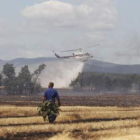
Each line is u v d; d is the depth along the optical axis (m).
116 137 52.97
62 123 69.81
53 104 67.94
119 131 58.47
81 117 83.75
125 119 81.62
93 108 117.81
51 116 68.25
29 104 150.25
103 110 111.88
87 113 90.81
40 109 68.12
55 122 72.00
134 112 97.19
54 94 68.56
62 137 52.75
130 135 53.78
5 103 156.62
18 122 72.31
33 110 100.38
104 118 84.56
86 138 52.59
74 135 54.44
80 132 57.38
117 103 176.62
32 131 59.81
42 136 55.47
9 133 57.44
